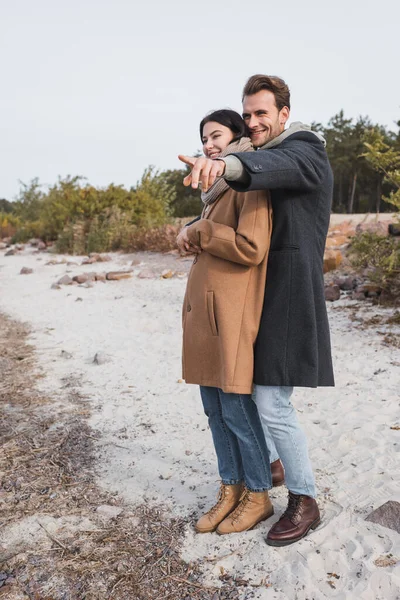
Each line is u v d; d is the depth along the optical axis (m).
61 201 18.89
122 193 17.45
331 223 14.58
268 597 2.27
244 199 2.39
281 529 2.57
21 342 6.83
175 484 3.27
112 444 3.86
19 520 2.96
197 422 4.18
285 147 2.25
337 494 2.96
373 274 6.97
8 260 15.72
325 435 3.73
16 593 2.40
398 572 2.30
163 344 6.44
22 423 4.26
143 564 2.55
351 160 42.72
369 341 5.65
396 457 3.29
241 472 2.78
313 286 2.40
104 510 3.00
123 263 12.68
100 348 6.39
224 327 2.42
